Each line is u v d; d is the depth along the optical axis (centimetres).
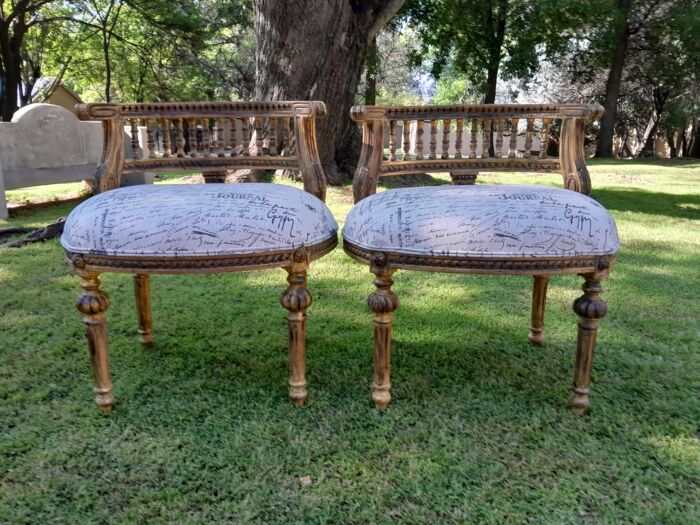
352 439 132
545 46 1466
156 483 116
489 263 125
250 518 106
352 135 539
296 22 457
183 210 127
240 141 202
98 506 110
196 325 205
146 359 176
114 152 185
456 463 123
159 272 127
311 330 202
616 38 1309
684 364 173
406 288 253
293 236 130
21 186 423
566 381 162
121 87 1839
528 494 113
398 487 115
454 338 195
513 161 196
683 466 122
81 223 130
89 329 139
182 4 1303
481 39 1322
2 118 1226
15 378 162
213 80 1611
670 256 312
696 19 1252
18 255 303
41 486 115
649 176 786
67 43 1498
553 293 247
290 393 148
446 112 192
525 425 138
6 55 1179
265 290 249
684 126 1645
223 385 159
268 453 127
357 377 164
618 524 105
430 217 128
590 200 136
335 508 109
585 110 176
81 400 150
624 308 225
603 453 127
